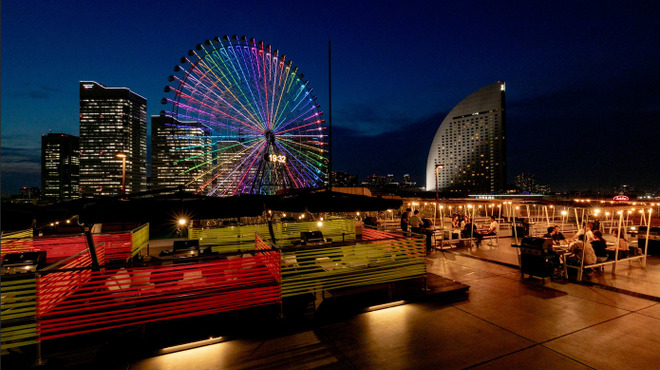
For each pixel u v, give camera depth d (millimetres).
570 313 6137
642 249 11180
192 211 5113
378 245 7297
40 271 4625
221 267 6090
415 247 7156
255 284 6117
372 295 6926
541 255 7891
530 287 7664
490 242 13328
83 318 5109
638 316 5965
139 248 10305
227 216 5320
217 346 5109
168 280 6004
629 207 9328
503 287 7691
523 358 4660
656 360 4566
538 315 6074
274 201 5910
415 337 5309
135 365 4605
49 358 4660
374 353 4848
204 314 5707
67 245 9195
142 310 5238
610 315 6027
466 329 5562
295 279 6246
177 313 5441
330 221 12016
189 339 5125
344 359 4699
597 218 14789
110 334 5254
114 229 12859
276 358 4750
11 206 4465
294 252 6715
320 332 5527
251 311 6066
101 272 5461
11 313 4387
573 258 8359
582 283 7926
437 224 18547
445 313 6227
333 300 6551
